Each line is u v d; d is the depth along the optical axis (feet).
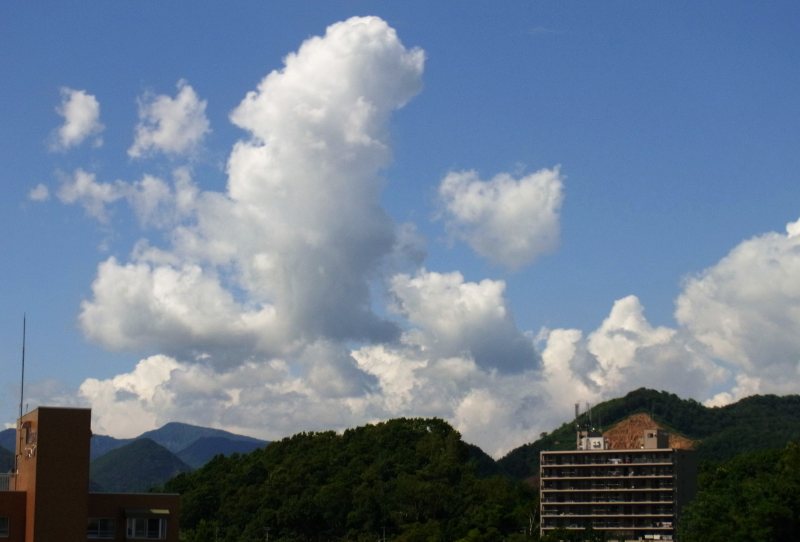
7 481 387.55
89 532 374.63
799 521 588.09
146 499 382.83
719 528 596.29
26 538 361.30
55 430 362.94
